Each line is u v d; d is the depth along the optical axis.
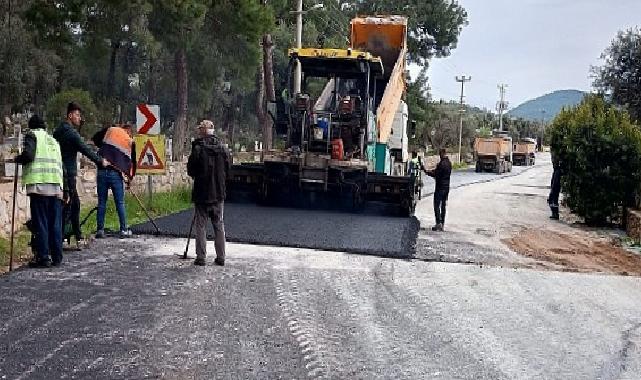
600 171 18.23
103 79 41.72
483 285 9.11
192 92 43.59
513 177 46.62
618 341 6.94
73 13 21.88
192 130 49.19
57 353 5.63
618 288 9.56
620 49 24.20
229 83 48.19
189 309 7.05
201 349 5.91
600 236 16.58
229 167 9.23
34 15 21.64
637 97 23.95
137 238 10.73
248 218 13.34
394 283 8.82
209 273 8.64
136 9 24.14
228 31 28.30
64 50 25.88
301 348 6.09
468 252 11.91
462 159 71.62
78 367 5.36
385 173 17.39
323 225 13.08
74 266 8.64
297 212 14.91
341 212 15.56
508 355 6.28
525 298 8.53
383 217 15.15
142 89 45.62
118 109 39.25
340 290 8.23
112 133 10.64
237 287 8.04
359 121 15.86
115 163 10.54
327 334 6.54
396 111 19.56
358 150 15.88
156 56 34.75
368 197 15.62
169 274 8.47
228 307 7.20
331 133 15.89
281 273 8.91
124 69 42.19
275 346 6.10
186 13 24.41
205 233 9.09
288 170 15.49
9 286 7.57
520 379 5.69
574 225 18.83
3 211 10.83
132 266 8.80
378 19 20.81
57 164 8.55
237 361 5.68
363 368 5.71
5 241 10.15
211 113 54.12
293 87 16.38
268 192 15.85
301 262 9.70
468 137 79.50
